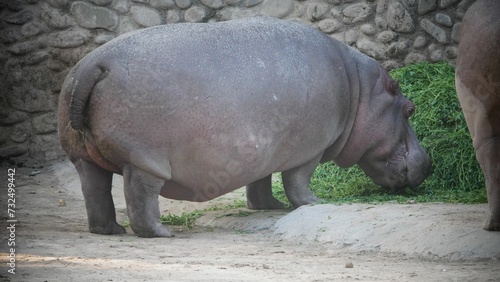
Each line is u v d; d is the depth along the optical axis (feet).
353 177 118.62
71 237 88.22
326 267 70.54
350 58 105.70
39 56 156.87
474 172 111.65
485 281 62.90
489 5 75.10
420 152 109.09
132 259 73.20
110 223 93.25
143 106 86.63
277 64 94.38
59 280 61.26
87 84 86.84
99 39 156.46
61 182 142.61
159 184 88.99
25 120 157.07
